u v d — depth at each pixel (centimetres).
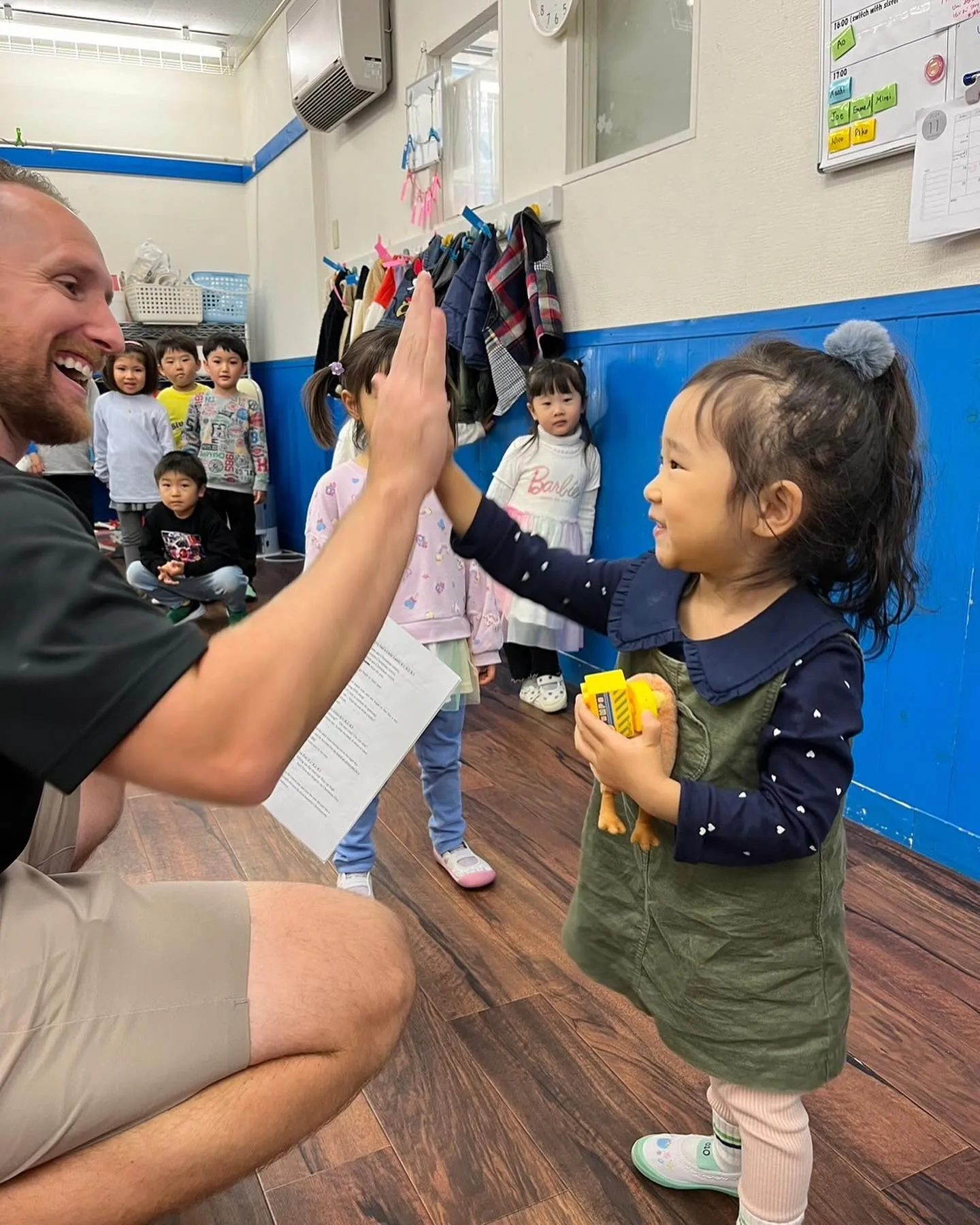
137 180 530
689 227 210
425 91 323
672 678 87
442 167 327
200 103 539
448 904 162
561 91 247
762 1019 87
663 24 221
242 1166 80
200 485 355
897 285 164
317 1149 110
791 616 82
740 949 87
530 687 262
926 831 172
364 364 144
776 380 78
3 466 69
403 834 188
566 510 245
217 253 559
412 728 124
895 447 82
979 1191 103
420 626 158
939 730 167
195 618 365
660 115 226
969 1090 118
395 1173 107
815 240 179
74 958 76
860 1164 107
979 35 141
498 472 257
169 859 180
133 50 516
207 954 82
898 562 86
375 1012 88
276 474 544
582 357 253
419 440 76
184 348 438
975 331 152
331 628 69
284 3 448
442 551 161
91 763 62
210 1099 79
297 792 122
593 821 100
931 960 143
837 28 164
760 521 79
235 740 64
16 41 493
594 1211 102
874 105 160
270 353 543
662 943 92
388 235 378
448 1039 128
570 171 249
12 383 75
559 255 257
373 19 345
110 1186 74
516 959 146
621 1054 125
